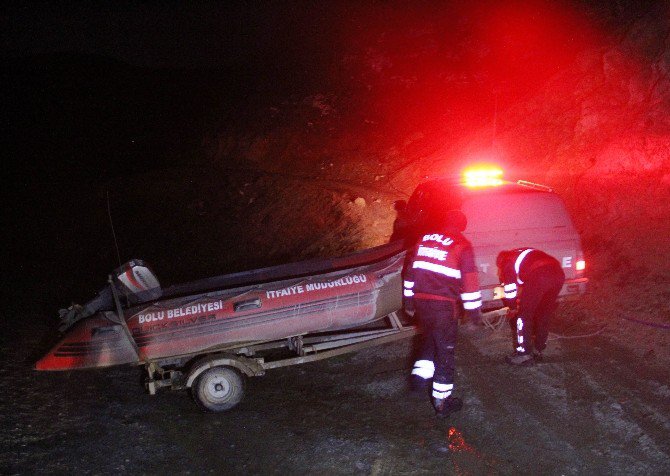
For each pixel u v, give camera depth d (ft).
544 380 17.66
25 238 41.47
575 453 13.83
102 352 16.53
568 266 21.01
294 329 17.57
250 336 17.21
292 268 21.33
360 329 20.83
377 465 13.76
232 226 39.86
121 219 42.78
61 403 17.69
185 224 40.98
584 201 31.55
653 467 13.08
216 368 16.66
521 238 20.76
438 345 15.78
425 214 23.68
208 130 60.75
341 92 59.31
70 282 32.91
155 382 16.93
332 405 17.06
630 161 32.60
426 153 45.75
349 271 18.25
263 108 60.95
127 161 59.67
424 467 13.61
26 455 14.55
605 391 16.69
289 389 18.31
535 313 18.63
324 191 41.34
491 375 18.25
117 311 16.94
